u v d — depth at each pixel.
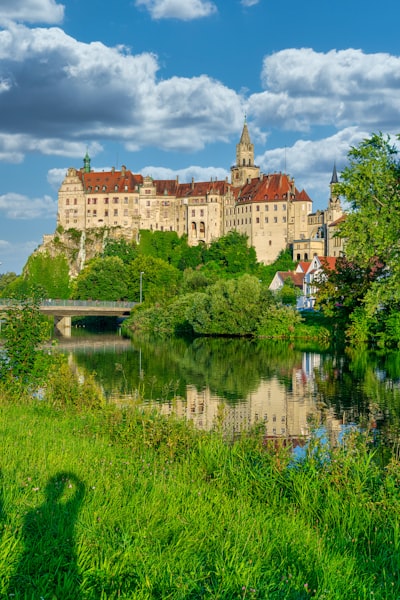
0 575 10.78
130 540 12.63
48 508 14.00
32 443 21.03
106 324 177.12
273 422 39.88
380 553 14.04
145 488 16.61
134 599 10.53
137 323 137.50
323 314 111.38
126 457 21.00
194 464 21.17
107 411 29.61
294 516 16.16
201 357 79.12
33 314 36.56
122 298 173.88
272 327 109.06
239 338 109.88
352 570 12.76
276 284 181.88
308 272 165.00
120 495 15.74
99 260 180.25
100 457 20.45
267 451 22.28
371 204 74.81
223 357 78.94
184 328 124.19
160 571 11.64
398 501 17.09
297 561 12.85
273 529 14.80
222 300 112.25
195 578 11.54
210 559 12.48
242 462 20.91
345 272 99.69
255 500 17.81
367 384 56.06
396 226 72.06
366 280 95.50
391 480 18.89
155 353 84.94
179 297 133.25
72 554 11.92
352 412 43.62
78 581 10.98
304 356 79.12
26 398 33.69
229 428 36.69
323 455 21.22
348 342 96.44
